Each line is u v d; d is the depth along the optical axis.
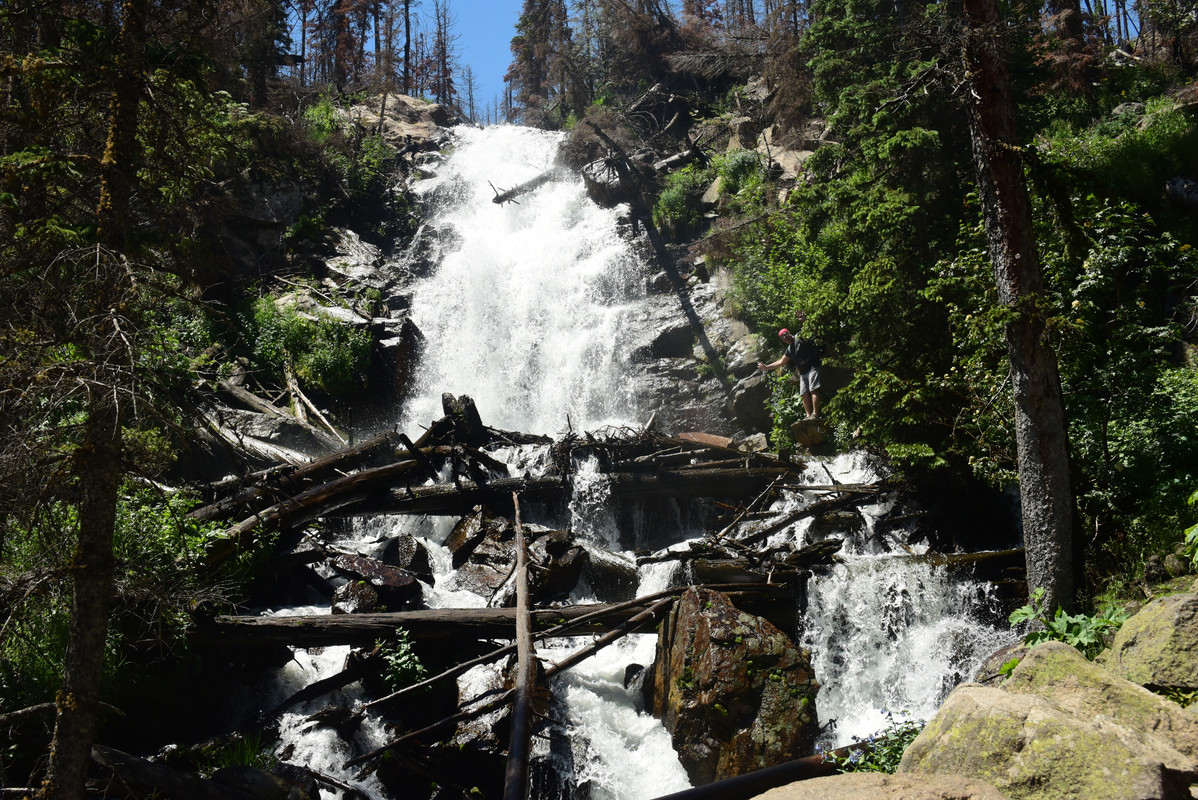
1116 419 11.55
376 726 10.24
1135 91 22.69
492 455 16.56
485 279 25.50
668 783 9.83
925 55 16.97
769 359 20.33
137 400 5.88
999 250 10.22
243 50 27.16
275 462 16.53
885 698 10.91
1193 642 5.63
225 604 10.74
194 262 6.82
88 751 5.99
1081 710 4.59
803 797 4.05
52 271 5.93
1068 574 9.89
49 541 6.44
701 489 15.60
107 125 6.76
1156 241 12.76
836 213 17.75
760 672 9.79
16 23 6.39
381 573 12.12
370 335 22.06
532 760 9.52
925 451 13.26
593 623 11.06
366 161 31.11
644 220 27.27
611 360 22.48
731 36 33.03
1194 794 4.11
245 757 9.21
